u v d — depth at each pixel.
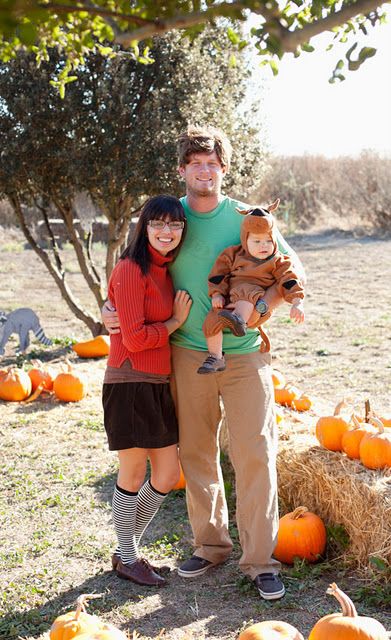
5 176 9.05
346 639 2.76
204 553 3.97
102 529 4.58
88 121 8.85
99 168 9.01
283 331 11.07
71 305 10.48
